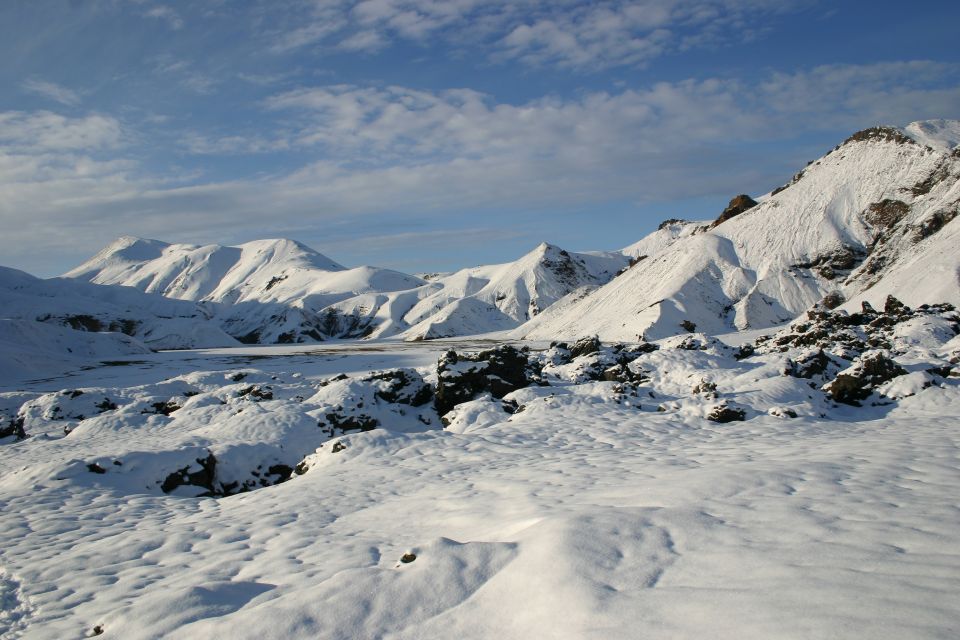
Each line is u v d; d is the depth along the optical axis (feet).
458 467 44.45
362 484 41.78
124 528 35.19
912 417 53.06
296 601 17.22
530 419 61.16
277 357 229.04
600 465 40.40
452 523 28.89
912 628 11.48
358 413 69.72
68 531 34.99
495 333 380.17
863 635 11.53
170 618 18.34
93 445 69.67
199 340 402.72
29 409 92.32
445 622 15.74
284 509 36.40
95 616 20.74
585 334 259.19
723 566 16.31
